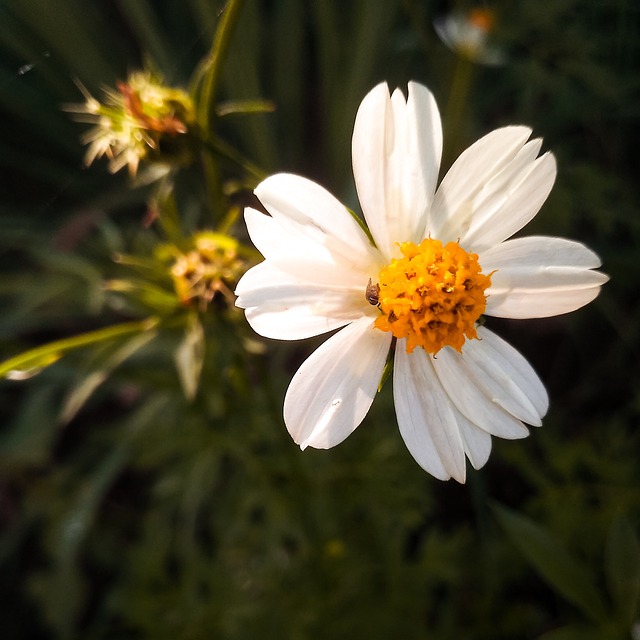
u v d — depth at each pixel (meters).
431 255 0.09
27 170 0.22
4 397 0.21
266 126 0.21
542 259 0.10
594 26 0.19
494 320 0.20
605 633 0.13
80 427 0.21
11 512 0.20
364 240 0.10
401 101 0.09
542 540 0.13
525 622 0.17
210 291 0.12
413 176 0.09
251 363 0.13
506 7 0.18
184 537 0.17
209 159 0.11
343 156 0.22
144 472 0.20
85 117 0.22
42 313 0.20
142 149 0.11
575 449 0.17
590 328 0.20
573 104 0.20
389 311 0.10
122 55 0.23
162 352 0.18
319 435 0.09
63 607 0.18
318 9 0.21
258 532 0.17
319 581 0.16
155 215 0.12
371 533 0.17
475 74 0.20
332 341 0.10
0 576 0.20
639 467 0.17
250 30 0.21
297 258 0.09
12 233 0.21
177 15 0.22
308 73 0.25
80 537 0.18
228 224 0.12
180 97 0.11
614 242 0.20
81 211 0.21
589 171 0.18
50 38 0.21
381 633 0.16
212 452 0.16
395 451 0.16
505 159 0.09
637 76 0.19
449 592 0.18
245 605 0.16
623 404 0.19
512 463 0.17
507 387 0.10
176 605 0.16
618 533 0.13
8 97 0.21
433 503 0.18
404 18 0.21
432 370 0.10
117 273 0.17
